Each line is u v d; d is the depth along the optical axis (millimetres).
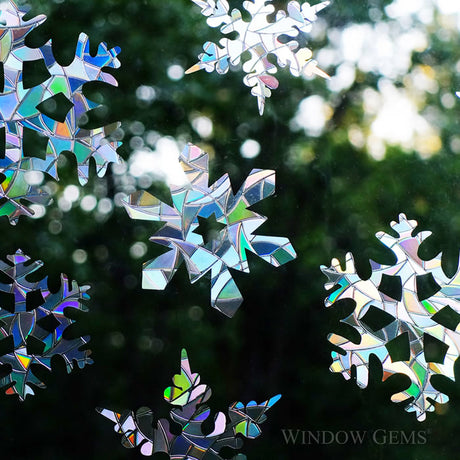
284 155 1038
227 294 856
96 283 995
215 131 1028
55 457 934
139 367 971
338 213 1019
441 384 868
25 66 857
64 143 858
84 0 994
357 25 1067
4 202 856
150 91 1024
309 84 1063
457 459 911
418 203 995
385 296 868
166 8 1034
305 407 956
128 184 1016
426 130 1020
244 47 873
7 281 856
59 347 862
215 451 863
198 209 861
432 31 1052
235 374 985
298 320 993
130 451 936
